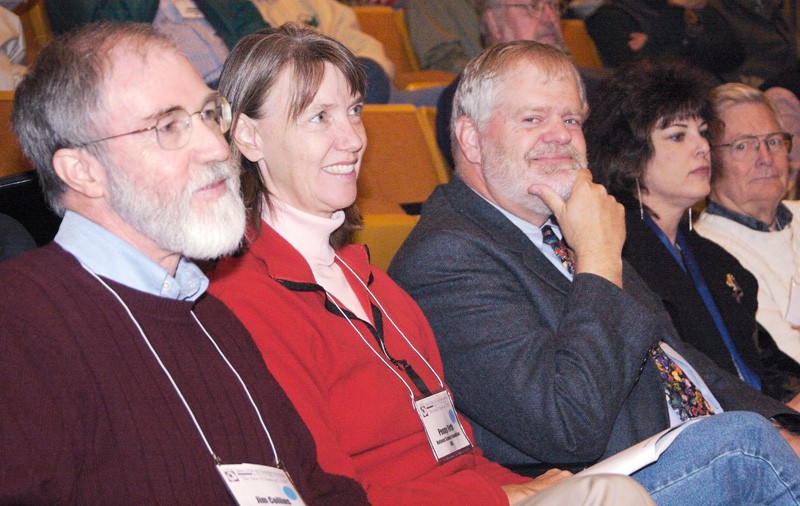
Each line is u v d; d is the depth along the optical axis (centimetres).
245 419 159
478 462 216
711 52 546
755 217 340
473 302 228
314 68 203
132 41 155
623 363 216
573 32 572
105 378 142
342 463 177
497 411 219
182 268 167
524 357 219
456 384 227
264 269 198
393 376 202
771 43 571
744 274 315
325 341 192
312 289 198
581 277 225
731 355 298
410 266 237
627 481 158
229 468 150
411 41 512
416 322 224
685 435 190
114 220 155
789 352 326
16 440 128
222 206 159
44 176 155
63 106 150
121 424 141
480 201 247
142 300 152
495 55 249
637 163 294
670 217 299
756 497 187
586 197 236
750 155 333
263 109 203
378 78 412
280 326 186
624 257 288
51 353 138
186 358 155
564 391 210
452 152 260
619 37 541
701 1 545
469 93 251
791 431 250
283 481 157
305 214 207
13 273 144
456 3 503
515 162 242
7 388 130
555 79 246
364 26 520
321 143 203
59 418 134
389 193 339
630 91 296
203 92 160
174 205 153
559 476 206
